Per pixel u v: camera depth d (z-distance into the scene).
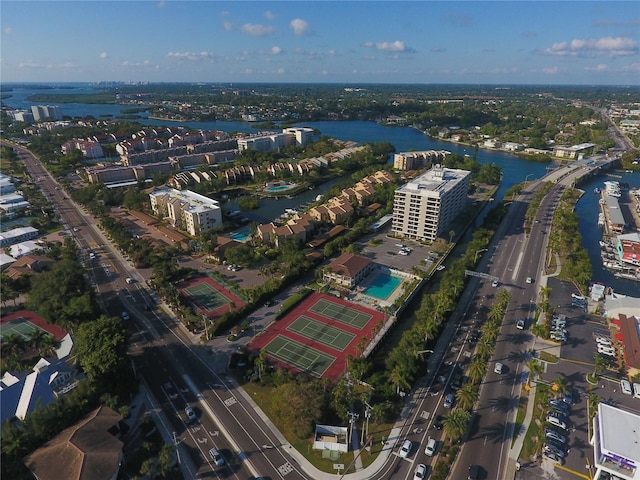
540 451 114.31
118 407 126.00
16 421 118.81
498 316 160.88
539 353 154.00
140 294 195.38
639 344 150.50
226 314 172.88
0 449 105.19
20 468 104.00
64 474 98.44
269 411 128.88
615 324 169.75
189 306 185.12
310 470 109.56
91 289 186.38
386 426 122.81
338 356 154.25
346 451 114.25
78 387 123.62
